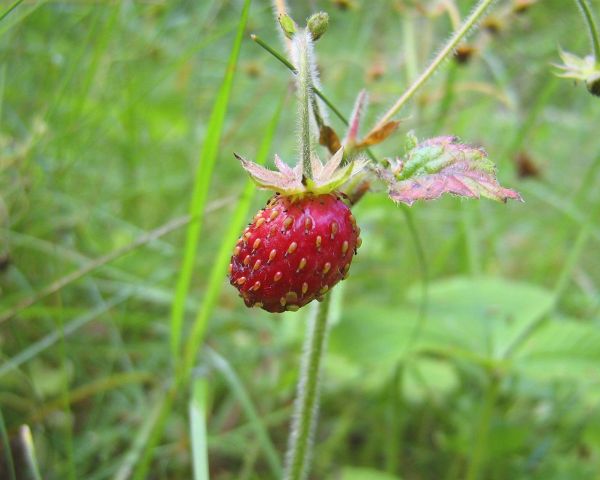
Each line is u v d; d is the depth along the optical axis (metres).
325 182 0.06
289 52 0.07
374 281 0.15
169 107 0.17
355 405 0.12
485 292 0.12
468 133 0.17
